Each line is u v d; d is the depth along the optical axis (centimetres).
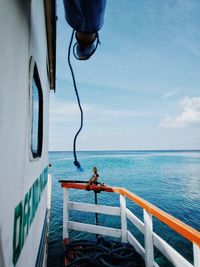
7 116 106
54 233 1033
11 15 114
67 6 174
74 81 283
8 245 108
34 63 195
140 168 6181
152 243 290
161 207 1989
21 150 140
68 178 3866
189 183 3538
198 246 181
